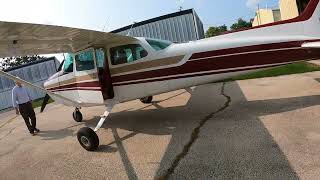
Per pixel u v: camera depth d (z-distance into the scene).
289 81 8.92
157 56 6.20
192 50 6.02
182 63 6.07
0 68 6.32
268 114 5.89
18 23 4.45
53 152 6.07
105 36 5.93
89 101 7.02
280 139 4.53
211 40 6.11
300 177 3.39
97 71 6.68
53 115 11.13
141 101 9.46
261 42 5.81
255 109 6.43
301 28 5.85
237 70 5.89
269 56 5.81
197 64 6.00
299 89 7.55
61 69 7.86
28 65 23.72
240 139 4.82
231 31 6.07
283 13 21.16
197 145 4.90
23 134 8.52
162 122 6.74
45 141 7.15
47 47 6.42
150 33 17.56
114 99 6.68
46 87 8.02
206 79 6.00
